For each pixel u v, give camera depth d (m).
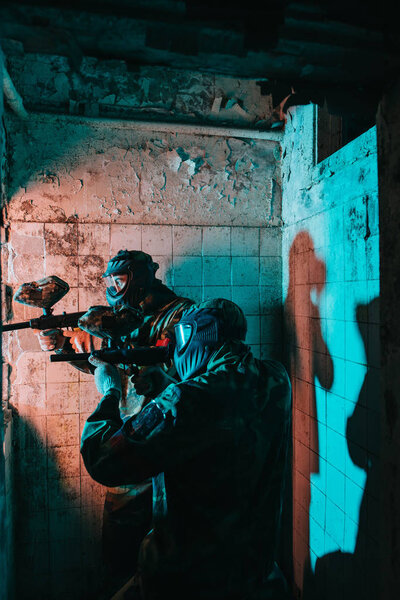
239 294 2.82
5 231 2.47
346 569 2.00
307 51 0.88
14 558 2.52
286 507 2.76
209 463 1.34
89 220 2.60
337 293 2.10
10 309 2.52
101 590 2.41
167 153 2.69
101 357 1.80
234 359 1.48
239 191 2.80
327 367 2.22
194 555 1.34
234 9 0.83
